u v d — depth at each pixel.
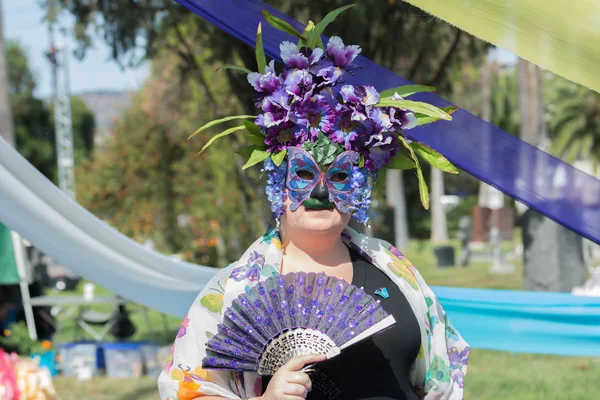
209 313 2.40
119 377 9.16
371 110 2.42
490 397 7.48
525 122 15.97
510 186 3.02
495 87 33.91
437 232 34.00
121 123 22.83
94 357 9.27
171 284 4.09
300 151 2.38
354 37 7.88
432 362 2.54
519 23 2.55
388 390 2.37
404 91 2.61
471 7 2.59
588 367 8.57
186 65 11.93
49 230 3.71
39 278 11.59
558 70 2.54
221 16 3.03
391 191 26.48
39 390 3.88
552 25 2.52
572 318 3.75
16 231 3.70
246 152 2.54
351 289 2.29
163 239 22.75
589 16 2.48
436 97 3.02
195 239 18.84
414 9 4.39
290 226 2.45
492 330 3.86
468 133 3.03
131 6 9.92
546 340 3.79
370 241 2.62
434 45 8.91
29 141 46.69
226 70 9.24
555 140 32.69
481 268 20.97
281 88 2.42
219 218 17.58
